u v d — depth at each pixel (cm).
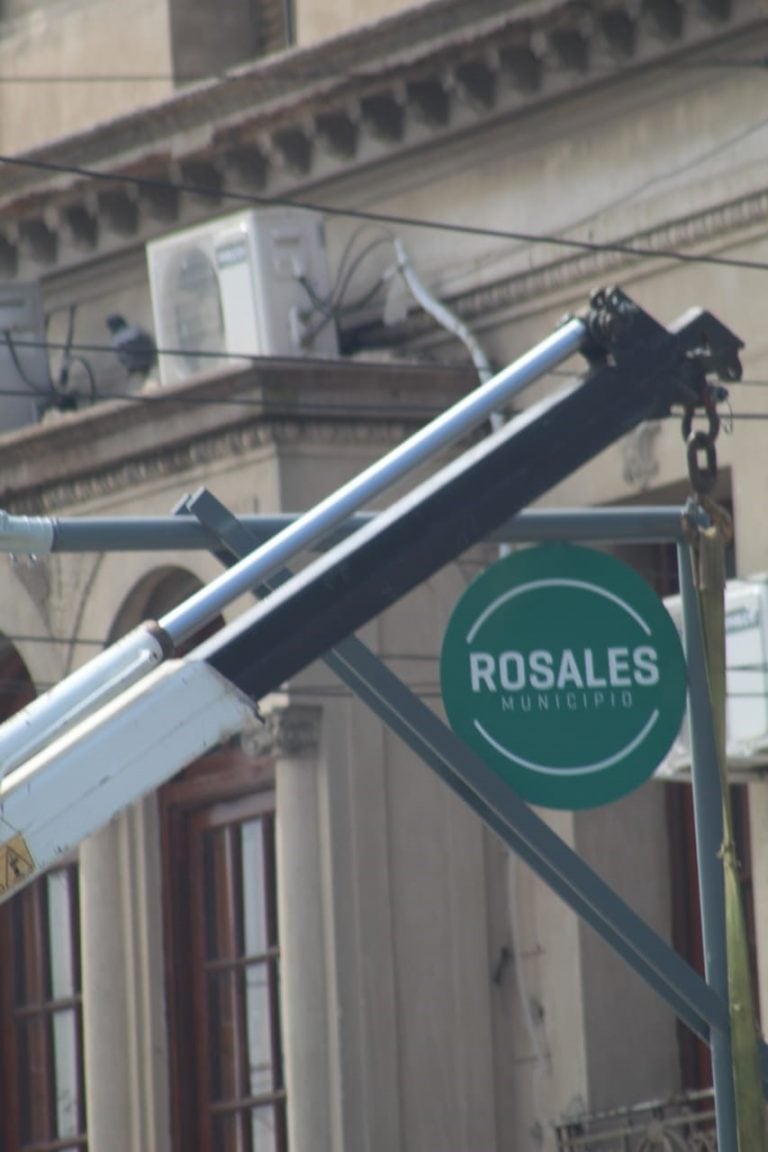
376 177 7788
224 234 7612
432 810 7344
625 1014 7238
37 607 7981
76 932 8225
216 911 7788
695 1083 7256
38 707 2683
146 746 2638
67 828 2603
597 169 7275
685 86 7094
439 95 7519
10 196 8456
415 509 2880
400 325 7625
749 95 6962
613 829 7231
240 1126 7669
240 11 8869
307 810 7231
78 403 8431
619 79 7219
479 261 7500
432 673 7294
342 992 7181
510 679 3628
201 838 7850
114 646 2744
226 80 7838
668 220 7075
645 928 3522
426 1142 7225
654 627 3672
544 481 2966
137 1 8950
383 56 7531
